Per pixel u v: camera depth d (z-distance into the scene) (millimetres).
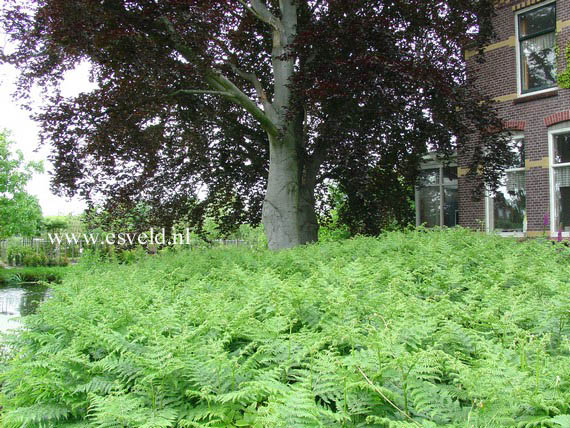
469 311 3748
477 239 8102
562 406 2180
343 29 10836
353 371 2496
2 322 13414
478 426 2096
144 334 3482
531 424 2082
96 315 4473
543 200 13648
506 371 2283
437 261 6172
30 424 2951
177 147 15766
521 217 14438
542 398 2156
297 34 11641
